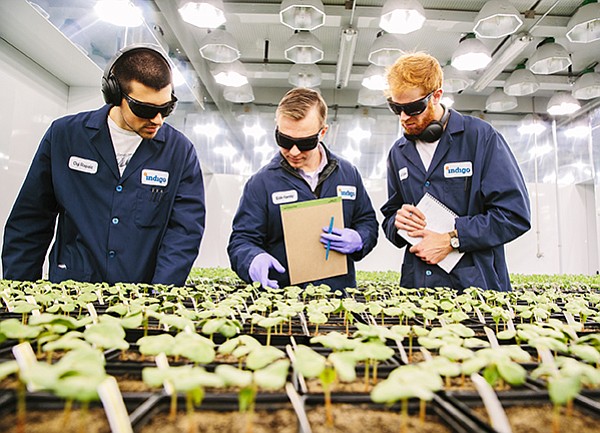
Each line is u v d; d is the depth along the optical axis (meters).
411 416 0.77
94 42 3.94
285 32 6.16
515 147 8.04
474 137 2.61
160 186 2.43
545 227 7.80
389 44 5.09
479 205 2.62
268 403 0.79
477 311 1.78
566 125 8.09
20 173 3.69
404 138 2.92
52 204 2.44
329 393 0.83
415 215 2.61
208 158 7.05
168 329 1.34
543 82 7.04
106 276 2.32
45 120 4.00
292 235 2.51
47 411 0.74
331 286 2.75
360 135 7.63
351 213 2.88
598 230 7.55
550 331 1.15
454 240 2.44
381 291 2.71
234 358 1.11
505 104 7.05
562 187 7.93
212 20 4.11
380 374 0.99
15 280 2.27
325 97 7.82
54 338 0.95
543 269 7.70
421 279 2.74
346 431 0.71
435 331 1.11
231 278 4.37
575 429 0.73
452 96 7.84
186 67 5.42
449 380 0.95
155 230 2.45
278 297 1.94
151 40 4.21
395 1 4.13
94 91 4.39
